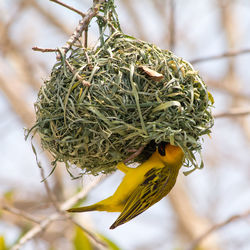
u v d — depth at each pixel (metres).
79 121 8.91
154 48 9.45
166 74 9.05
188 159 9.25
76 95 8.91
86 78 9.00
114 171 10.63
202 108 9.38
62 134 9.14
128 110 8.89
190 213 20.81
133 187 10.01
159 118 8.92
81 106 8.84
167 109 8.95
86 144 9.05
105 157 9.40
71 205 12.27
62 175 16.72
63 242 17.03
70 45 9.01
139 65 9.00
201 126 9.36
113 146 9.16
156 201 10.30
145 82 8.92
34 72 19.53
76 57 9.40
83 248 13.45
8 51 19.31
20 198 17.06
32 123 18.59
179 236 20.44
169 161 10.18
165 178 10.17
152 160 10.25
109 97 8.87
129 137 8.94
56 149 9.43
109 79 8.95
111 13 9.92
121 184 10.09
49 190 11.98
